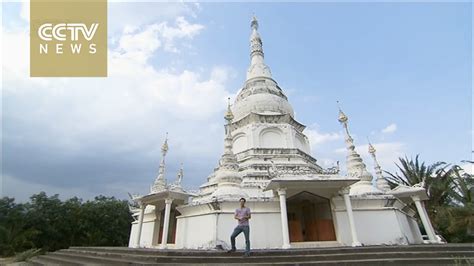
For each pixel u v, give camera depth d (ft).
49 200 161.99
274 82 123.34
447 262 39.58
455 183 109.19
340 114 89.35
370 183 77.71
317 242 63.21
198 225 64.44
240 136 99.50
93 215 165.68
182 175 104.06
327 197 67.56
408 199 82.84
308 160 97.25
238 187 68.33
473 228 93.35
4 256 132.05
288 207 71.20
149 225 89.61
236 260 40.47
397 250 45.68
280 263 38.58
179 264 39.09
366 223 66.74
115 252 63.52
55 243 154.71
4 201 151.94
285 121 101.19
